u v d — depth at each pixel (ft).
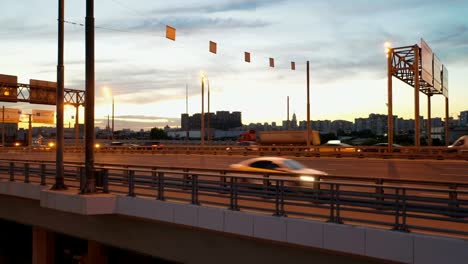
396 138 381.60
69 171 58.18
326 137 436.76
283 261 36.17
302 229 33.63
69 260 73.82
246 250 38.55
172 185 44.37
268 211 36.88
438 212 29.53
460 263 26.94
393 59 140.77
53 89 195.42
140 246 47.78
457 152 119.34
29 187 59.62
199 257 42.19
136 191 57.21
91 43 48.44
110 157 165.17
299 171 54.65
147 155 175.01
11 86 181.27
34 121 318.86
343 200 33.47
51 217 59.82
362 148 137.18
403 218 30.30
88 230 54.03
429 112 181.57
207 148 172.86
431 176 81.15
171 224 43.14
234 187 38.93
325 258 33.88
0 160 73.72
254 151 151.12
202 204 43.47
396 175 84.07
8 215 69.26
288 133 192.13
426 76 151.12
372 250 30.32
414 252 28.63
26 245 92.22
